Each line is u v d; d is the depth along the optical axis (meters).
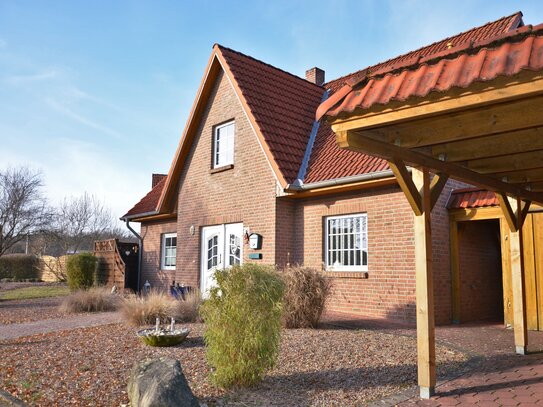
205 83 15.59
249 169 13.88
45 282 29.45
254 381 5.71
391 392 5.43
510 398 5.20
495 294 12.66
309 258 12.81
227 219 14.48
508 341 8.53
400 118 4.45
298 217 13.23
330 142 13.81
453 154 5.95
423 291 5.54
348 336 8.58
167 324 10.12
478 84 3.85
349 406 4.98
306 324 9.59
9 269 31.83
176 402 4.58
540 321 10.12
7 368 6.67
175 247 18.72
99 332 9.32
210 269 15.21
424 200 5.69
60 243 40.94
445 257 11.05
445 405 5.01
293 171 12.92
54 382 5.95
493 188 7.45
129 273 20.25
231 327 5.66
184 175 16.72
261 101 14.44
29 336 9.16
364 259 11.75
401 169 5.41
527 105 4.45
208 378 5.99
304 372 6.27
